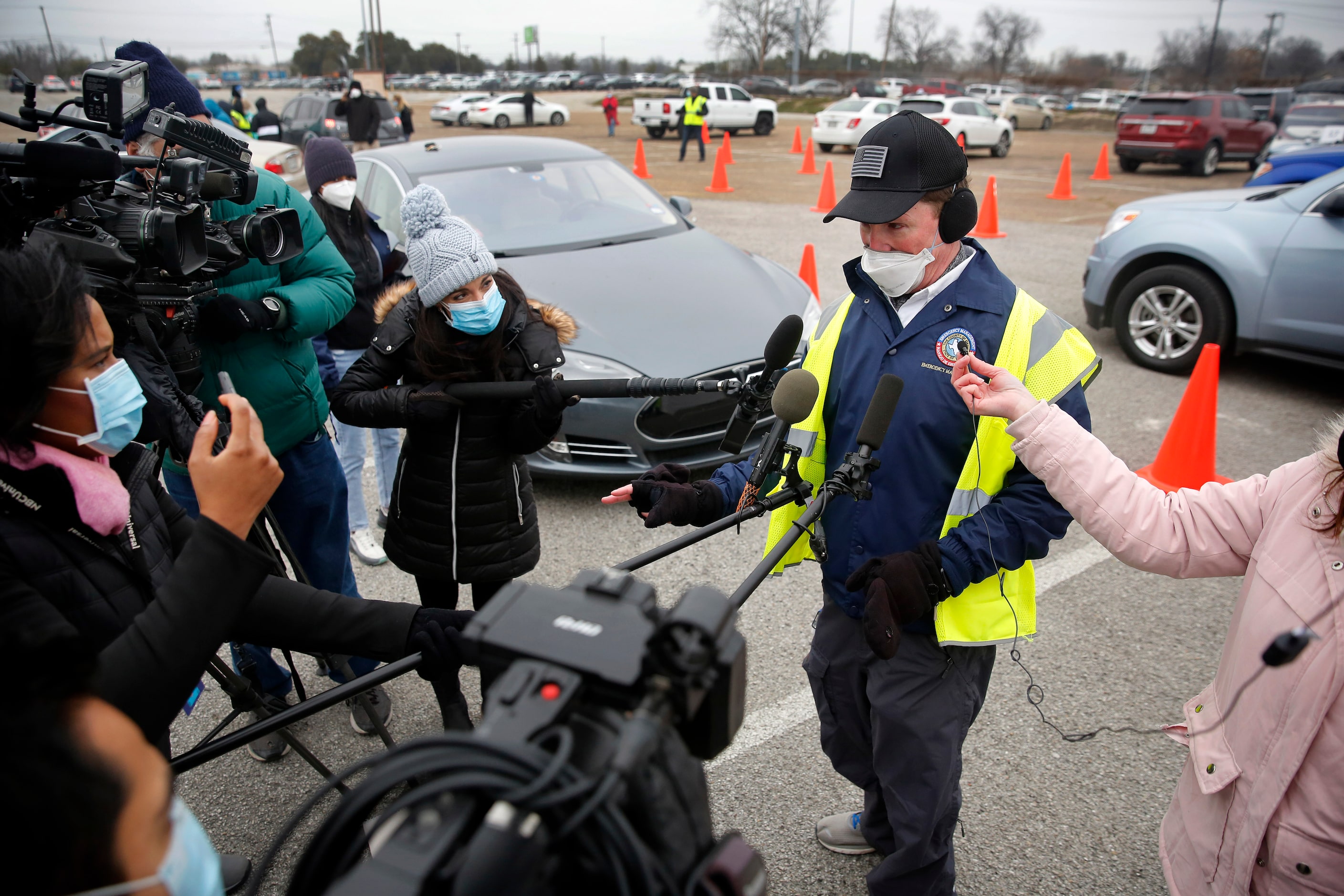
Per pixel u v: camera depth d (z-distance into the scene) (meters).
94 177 1.71
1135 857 2.32
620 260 4.80
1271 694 1.32
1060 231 10.77
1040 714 2.84
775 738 2.75
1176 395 5.50
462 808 0.77
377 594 3.57
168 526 1.64
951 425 1.76
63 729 0.80
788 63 77.94
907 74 80.19
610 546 3.86
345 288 2.73
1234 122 17.22
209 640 1.18
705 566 3.71
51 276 1.20
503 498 2.43
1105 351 6.36
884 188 1.69
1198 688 2.96
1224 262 5.46
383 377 2.39
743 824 2.45
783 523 2.03
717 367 4.05
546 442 2.23
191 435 1.89
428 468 2.39
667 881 0.76
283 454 2.68
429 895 0.71
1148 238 5.84
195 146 2.01
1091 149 24.12
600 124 34.09
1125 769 2.62
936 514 1.80
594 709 0.85
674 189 14.84
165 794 0.88
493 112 31.19
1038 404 1.58
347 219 3.66
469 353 2.26
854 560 1.86
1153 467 4.36
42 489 1.27
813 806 2.50
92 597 1.33
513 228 5.02
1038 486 1.72
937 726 1.80
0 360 1.15
